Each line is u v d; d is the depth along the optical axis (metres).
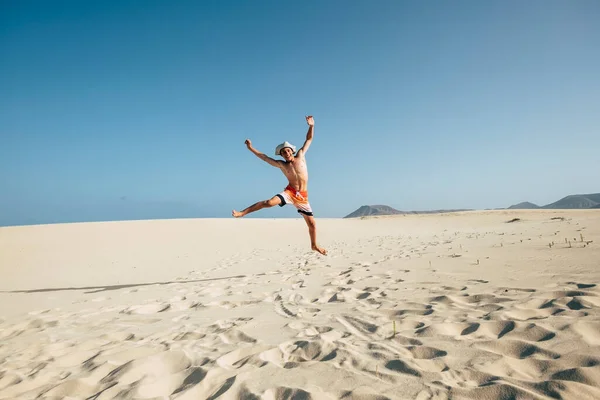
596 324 2.75
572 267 4.95
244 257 11.28
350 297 4.73
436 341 2.77
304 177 5.86
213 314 4.55
